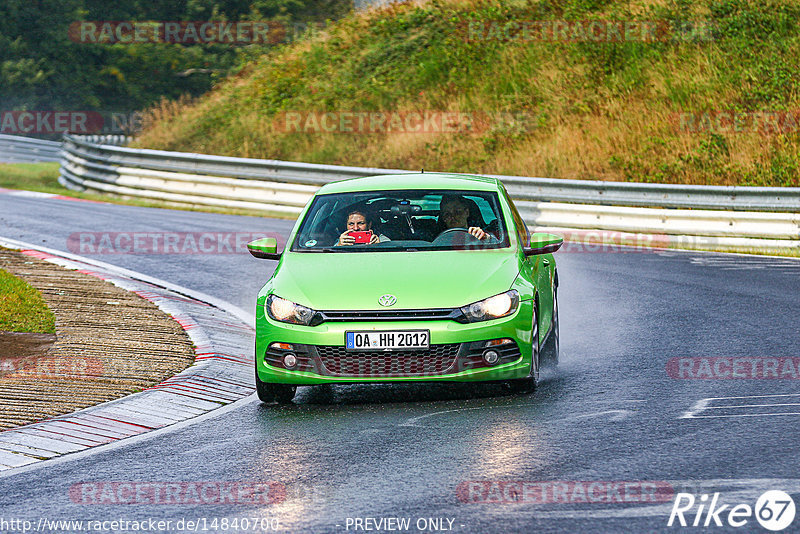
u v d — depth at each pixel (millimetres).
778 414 23203
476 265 26688
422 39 113062
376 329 24844
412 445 21656
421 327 24766
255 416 25344
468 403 25688
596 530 15922
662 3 104750
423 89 104438
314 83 112062
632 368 29297
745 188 62844
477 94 100312
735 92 89312
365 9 127750
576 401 25375
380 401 26438
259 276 49250
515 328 25297
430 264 26750
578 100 94312
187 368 30328
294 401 27016
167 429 24203
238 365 31453
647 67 95938
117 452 22172
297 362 25375
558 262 53844
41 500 18781
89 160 97250
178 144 109625
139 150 89375
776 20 97312
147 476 20172
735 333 34125
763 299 40906
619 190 67625
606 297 42562
